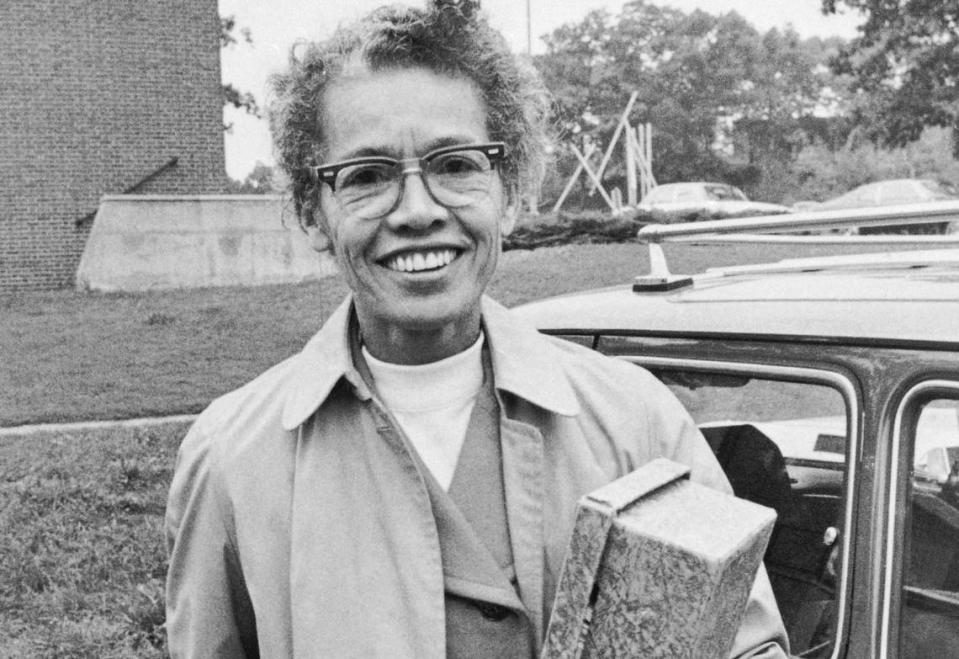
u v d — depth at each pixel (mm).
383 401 1574
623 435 1575
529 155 1735
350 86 1524
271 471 1537
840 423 2137
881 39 25406
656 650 1085
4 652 4535
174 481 1654
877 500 1985
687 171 71500
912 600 1939
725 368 2354
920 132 26797
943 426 1975
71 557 5590
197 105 18969
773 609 1499
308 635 1444
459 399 1575
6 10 17766
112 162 18547
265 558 1504
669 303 2592
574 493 1517
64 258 18375
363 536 1476
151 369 11672
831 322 2178
